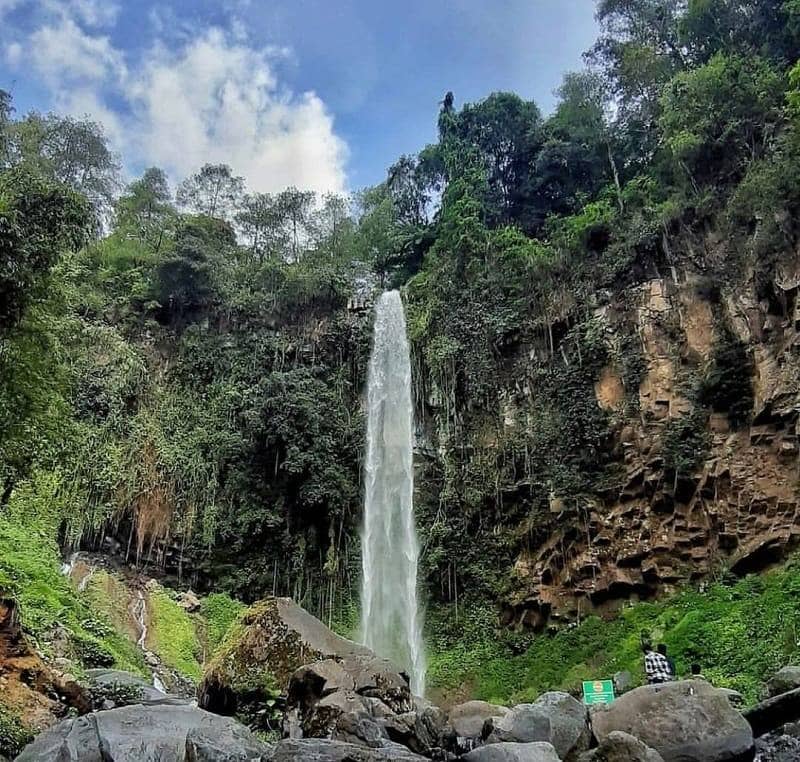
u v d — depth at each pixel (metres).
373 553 24.73
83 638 12.53
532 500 21.77
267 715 8.20
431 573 23.28
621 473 19.92
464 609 22.25
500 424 23.67
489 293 25.64
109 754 5.03
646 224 21.91
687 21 25.45
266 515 24.52
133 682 9.66
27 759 5.07
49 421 10.53
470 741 5.83
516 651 20.25
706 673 13.58
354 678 7.71
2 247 7.97
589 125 29.30
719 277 19.08
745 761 5.18
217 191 37.94
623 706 5.69
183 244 29.97
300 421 25.59
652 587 18.31
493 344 24.86
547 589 20.44
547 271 24.05
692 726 5.30
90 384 24.11
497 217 30.38
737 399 17.83
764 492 16.45
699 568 17.48
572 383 21.89
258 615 9.56
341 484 25.19
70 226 8.95
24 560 15.12
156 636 20.09
